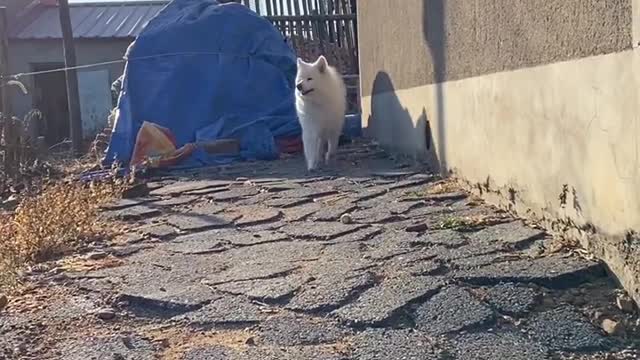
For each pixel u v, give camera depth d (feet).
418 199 16.30
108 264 13.26
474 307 9.59
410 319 9.48
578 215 11.38
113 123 24.62
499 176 14.85
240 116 24.32
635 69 9.11
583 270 10.38
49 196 16.06
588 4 10.58
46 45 35.58
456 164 16.92
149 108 23.88
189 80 24.27
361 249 13.23
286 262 12.62
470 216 14.69
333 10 31.37
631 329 8.75
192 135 24.02
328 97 21.22
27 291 11.66
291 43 30.86
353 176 19.47
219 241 14.58
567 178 11.73
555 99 12.05
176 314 10.28
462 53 16.25
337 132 22.00
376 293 10.38
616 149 9.79
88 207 16.24
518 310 9.43
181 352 8.79
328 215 15.79
